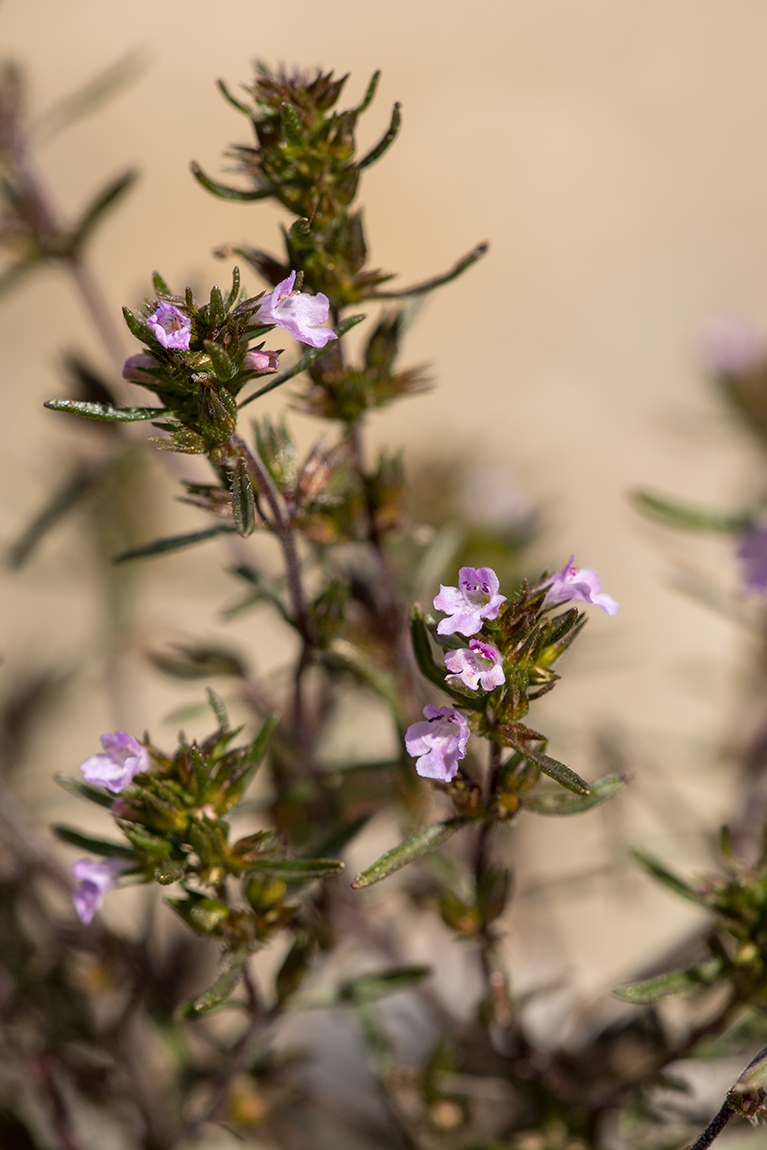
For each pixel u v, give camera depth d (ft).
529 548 1.12
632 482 1.83
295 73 0.87
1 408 1.90
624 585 1.72
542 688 0.80
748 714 1.13
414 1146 0.97
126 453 1.04
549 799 0.83
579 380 2.01
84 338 1.92
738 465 1.63
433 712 0.80
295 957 0.87
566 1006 1.08
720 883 0.87
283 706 1.00
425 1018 1.09
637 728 1.47
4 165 1.02
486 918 0.87
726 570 1.53
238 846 0.83
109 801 0.83
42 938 1.01
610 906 1.41
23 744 1.09
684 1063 0.96
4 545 1.30
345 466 0.88
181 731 0.84
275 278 0.87
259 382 0.99
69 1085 1.01
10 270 1.03
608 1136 0.99
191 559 1.20
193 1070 0.97
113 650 1.15
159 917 1.11
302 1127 1.05
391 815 1.01
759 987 0.86
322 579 0.92
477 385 2.01
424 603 0.95
